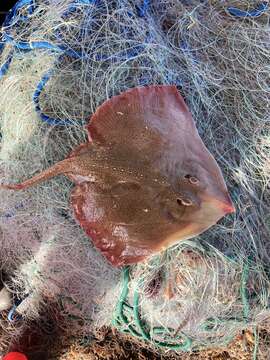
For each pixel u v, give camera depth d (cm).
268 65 101
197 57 100
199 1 103
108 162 92
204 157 91
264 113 100
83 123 96
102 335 114
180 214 89
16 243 103
